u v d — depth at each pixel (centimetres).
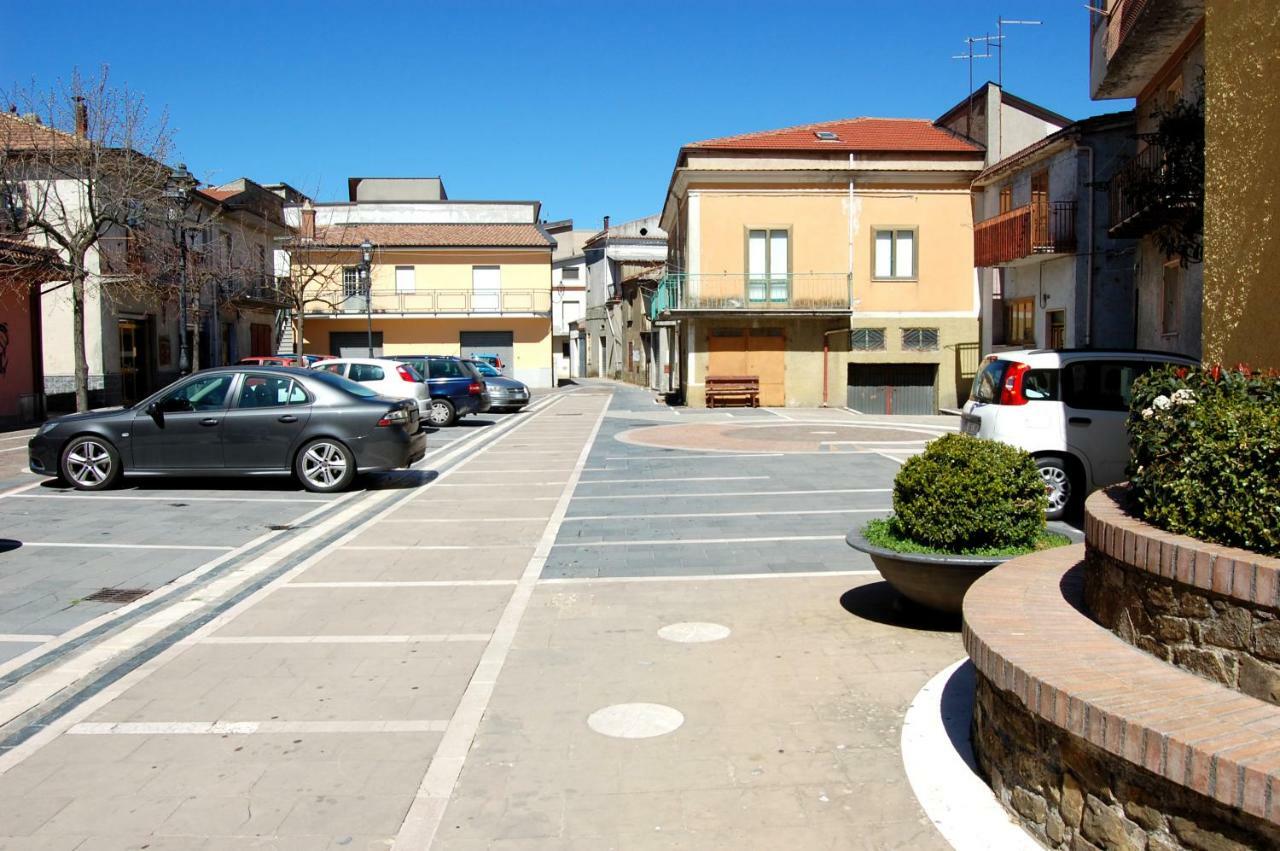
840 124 3516
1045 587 509
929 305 3161
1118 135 2167
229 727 492
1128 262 2175
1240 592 347
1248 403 410
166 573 837
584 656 600
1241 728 310
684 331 3300
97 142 2225
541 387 4953
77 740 476
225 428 1288
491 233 5038
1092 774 337
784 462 1612
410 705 521
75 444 1288
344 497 1268
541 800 409
